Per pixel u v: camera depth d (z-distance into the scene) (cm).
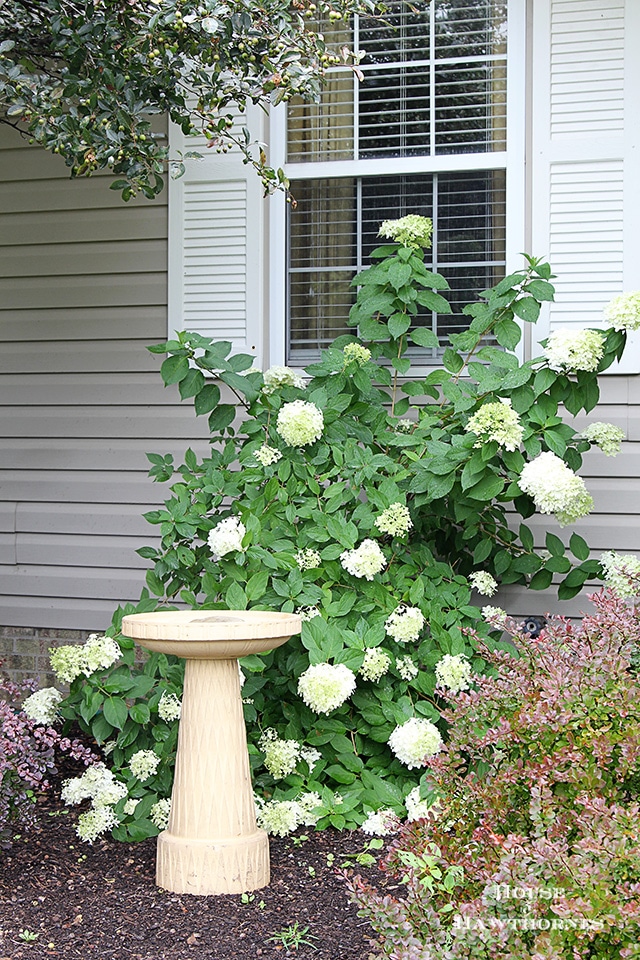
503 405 357
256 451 381
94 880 301
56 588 480
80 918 273
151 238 467
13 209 478
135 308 471
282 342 464
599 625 249
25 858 320
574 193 430
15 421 483
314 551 371
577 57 428
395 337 412
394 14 450
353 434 400
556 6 429
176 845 293
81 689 364
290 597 358
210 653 290
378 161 453
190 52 351
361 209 458
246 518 361
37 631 482
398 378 448
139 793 347
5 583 485
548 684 227
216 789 295
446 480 372
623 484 426
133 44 338
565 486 346
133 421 471
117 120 350
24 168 478
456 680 348
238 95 358
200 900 285
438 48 448
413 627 354
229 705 300
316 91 352
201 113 367
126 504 473
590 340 360
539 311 407
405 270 407
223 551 355
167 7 324
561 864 187
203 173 459
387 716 351
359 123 455
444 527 421
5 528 484
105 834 344
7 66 348
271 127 461
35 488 482
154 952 253
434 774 246
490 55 443
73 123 347
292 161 462
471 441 364
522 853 190
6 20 358
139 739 369
